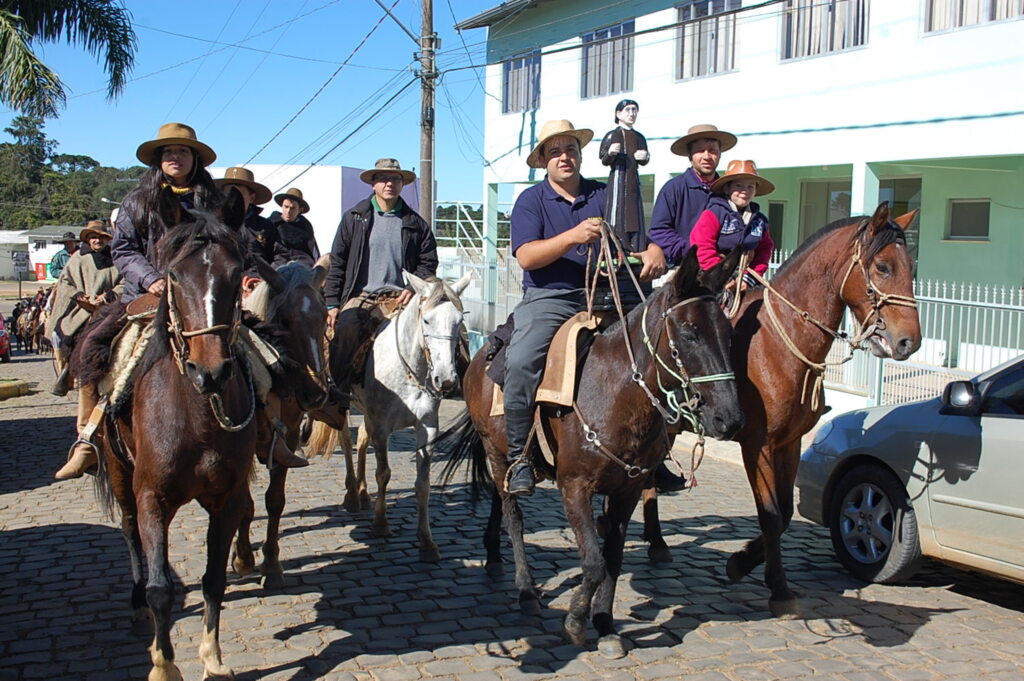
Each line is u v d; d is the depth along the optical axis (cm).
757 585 582
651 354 416
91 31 1274
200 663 442
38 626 486
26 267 7369
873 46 1262
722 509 795
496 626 500
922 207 1475
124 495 474
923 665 458
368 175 776
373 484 879
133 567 479
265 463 514
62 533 668
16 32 1098
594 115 1792
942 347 1076
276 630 488
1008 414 521
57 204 8644
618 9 1702
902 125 1229
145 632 475
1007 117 1112
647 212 1939
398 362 666
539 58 1933
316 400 568
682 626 506
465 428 589
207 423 399
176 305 384
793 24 1380
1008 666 459
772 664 455
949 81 1173
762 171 1603
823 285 514
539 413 464
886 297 493
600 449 431
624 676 437
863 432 602
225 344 373
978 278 1395
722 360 394
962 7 1158
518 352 466
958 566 541
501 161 2059
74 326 722
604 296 493
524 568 525
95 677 423
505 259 1862
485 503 797
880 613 533
